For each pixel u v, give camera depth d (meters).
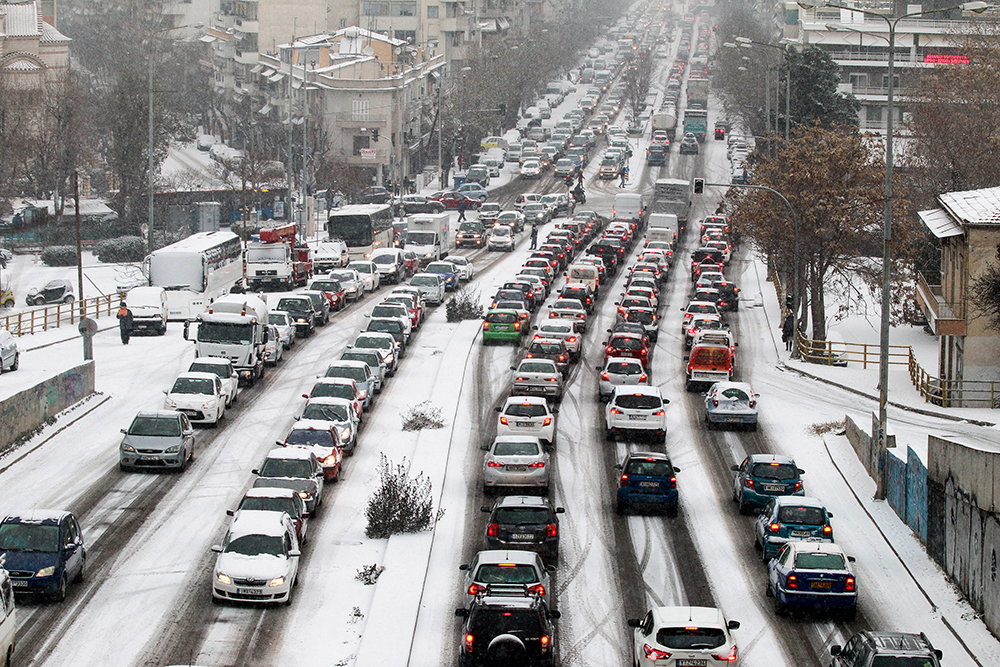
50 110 139.88
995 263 62.25
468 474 50.97
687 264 118.88
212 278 88.38
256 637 33.75
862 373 72.62
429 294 94.81
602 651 33.38
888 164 49.47
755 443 57.19
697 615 29.97
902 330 89.06
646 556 41.41
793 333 78.81
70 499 45.75
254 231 128.88
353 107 170.50
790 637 34.38
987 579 35.75
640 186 174.25
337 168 157.00
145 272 98.88
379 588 37.66
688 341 79.50
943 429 58.88
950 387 64.62
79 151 142.75
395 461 52.69
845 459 54.47
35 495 46.03
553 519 40.25
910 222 78.56
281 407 61.84
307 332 81.06
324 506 46.47
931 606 37.38
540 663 29.44
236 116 193.12
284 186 152.50
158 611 35.38
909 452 45.19
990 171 100.31
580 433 58.00
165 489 47.41
